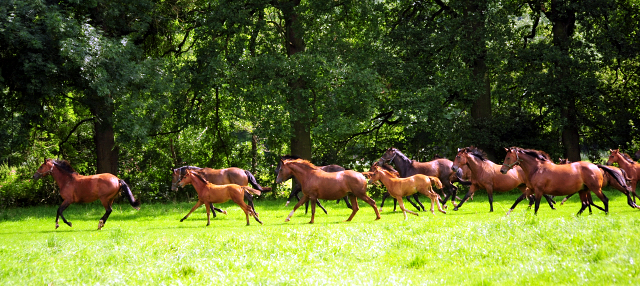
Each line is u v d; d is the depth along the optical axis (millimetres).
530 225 11922
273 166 33375
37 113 21344
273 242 11703
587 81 28422
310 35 29703
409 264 8984
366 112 27703
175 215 22109
